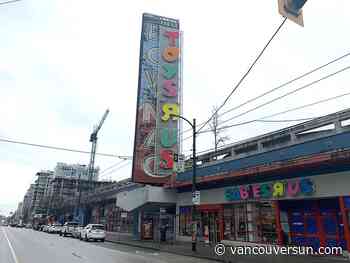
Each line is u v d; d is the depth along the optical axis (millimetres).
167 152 33188
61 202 91438
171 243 27219
